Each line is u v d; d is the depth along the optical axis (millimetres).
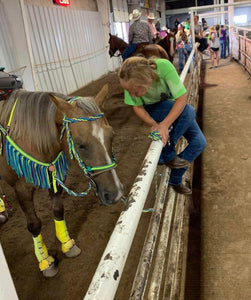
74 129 1664
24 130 1853
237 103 6430
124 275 2299
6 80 1935
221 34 12695
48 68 8844
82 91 10234
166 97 1815
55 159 1980
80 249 2564
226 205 3127
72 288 2213
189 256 2566
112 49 8812
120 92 9070
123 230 814
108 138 1686
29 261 2514
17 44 6746
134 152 4523
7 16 6445
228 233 2752
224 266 2420
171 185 2139
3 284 523
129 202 954
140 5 21625
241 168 3783
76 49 10766
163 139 1568
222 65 11430
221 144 4531
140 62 1523
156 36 9180
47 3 9234
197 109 6324
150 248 1199
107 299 631
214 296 2186
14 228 2947
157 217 1416
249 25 15680
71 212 3111
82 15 11477
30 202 2160
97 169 1662
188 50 10188
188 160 2002
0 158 2020
